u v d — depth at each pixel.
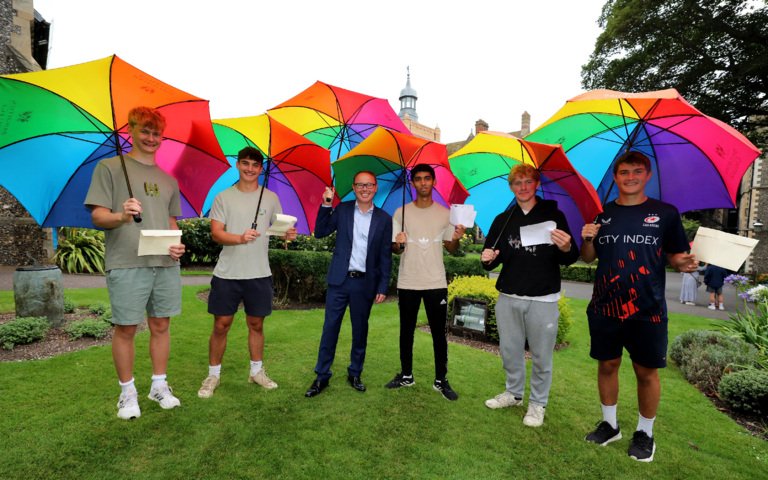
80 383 3.25
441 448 2.53
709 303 9.95
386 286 3.25
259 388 3.29
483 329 5.18
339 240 3.26
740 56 13.77
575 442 2.67
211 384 3.15
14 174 2.48
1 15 10.92
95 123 2.56
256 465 2.26
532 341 2.90
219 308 3.02
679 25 14.05
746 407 3.26
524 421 2.90
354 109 4.84
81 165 2.70
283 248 9.00
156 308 2.83
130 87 2.56
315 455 2.39
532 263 2.86
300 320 5.89
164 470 2.18
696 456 2.60
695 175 2.58
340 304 3.25
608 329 2.54
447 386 3.32
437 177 3.48
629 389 3.73
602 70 16.73
